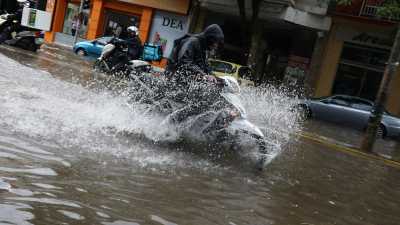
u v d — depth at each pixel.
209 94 6.99
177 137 7.18
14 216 3.41
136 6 32.06
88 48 27.25
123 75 16.64
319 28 26.12
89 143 5.96
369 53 25.44
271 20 27.25
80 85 11.76
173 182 5.18
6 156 4.61
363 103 20.08
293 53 28.98
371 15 24.77
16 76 10.23
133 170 5.28
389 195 7.18
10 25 18.72
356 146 13.46
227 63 22.06
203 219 4.23
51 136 5.80
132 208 4.10
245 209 4.82
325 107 20.61
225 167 6.46
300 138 11.88
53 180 4.31
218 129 6.96
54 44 32.94
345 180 7.61
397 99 24.06
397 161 11.74
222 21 30.73
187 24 30.27
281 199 5.54
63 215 3.63
